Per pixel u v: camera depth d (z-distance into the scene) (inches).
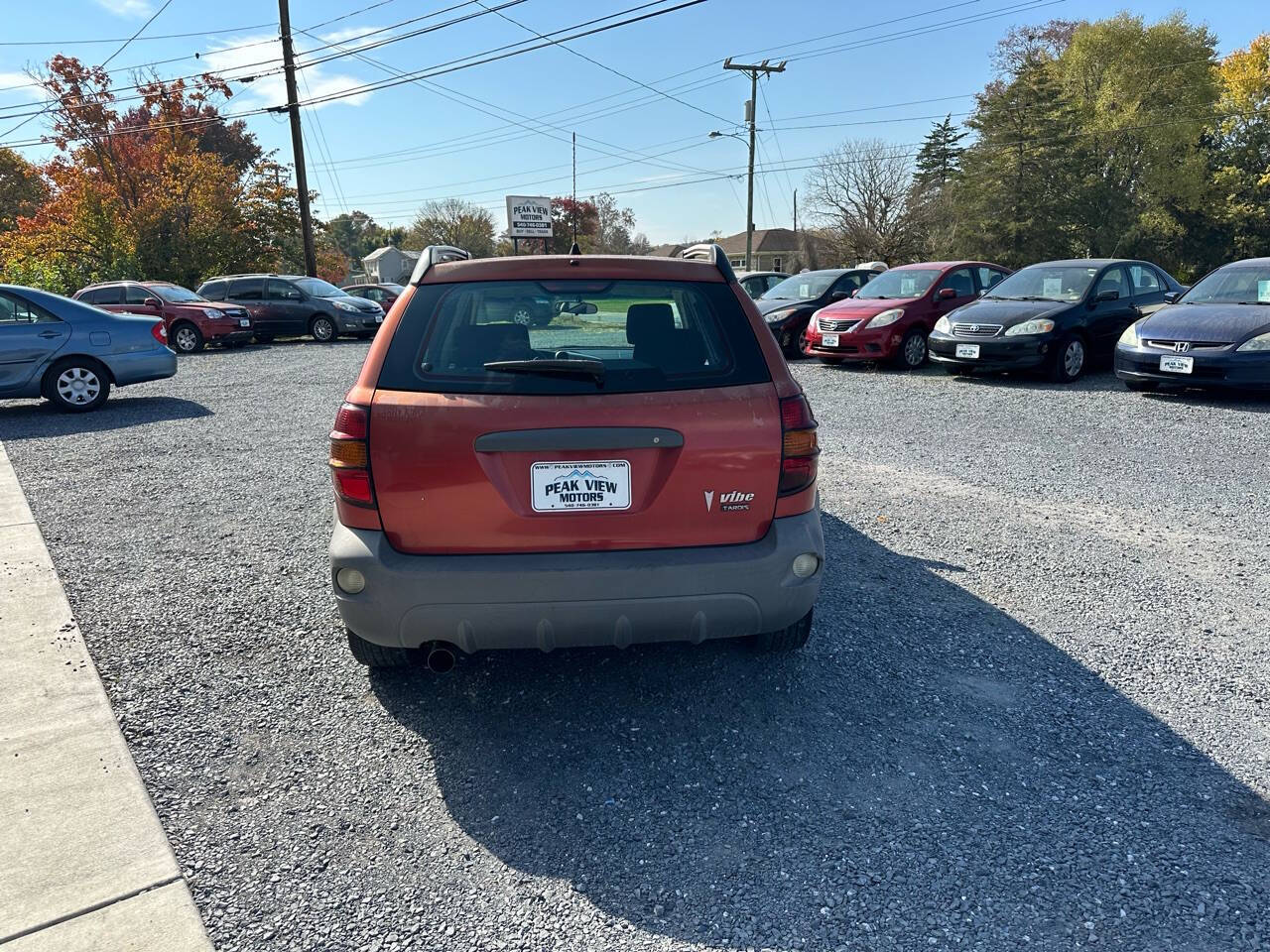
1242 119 2050.9
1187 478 231.3
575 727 116.2
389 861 90.3
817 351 486.6
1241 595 155.1
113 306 713.6
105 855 90.2
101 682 127.9
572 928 80.6
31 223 1239.5
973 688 124.2
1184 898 82.5
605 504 102.7
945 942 77.7
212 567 177.3
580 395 102.3
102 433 328.8
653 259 116.6
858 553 179.6
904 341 467.8
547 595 101.5
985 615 148.6
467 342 108.1
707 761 107.6
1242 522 195.2
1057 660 132.0
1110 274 425.4
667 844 92.3
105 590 165.2
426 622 103.3
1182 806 97.0
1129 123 1966.0
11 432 333.1
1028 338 394.3
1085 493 220.7
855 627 144.3
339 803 100.1
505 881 87.2
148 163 1234.0
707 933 79.7
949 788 100.9
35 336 366.0
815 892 84.6
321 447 298.4
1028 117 1931.6
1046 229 1910.7
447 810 98.7
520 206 1771.7
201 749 111.3
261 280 824.9
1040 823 94.3
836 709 119.0
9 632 145.6
